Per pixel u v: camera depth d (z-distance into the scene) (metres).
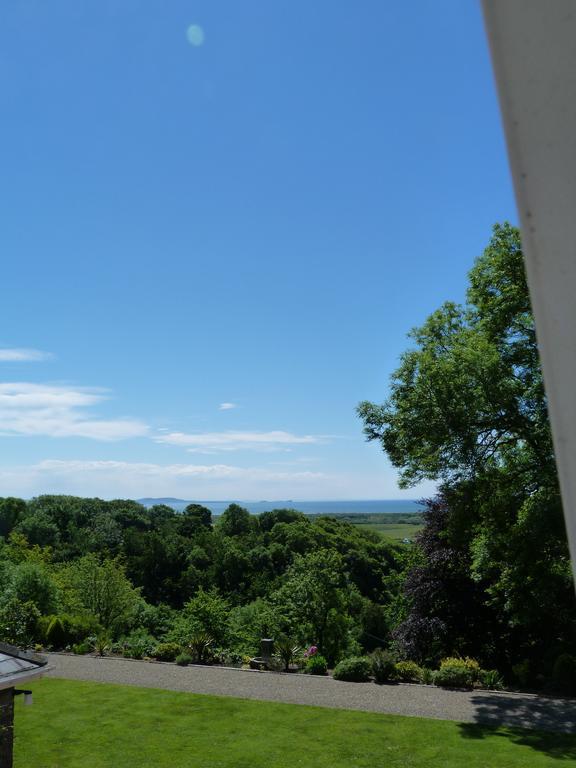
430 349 16.12
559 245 0.53
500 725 12.99
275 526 67.50
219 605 25.81
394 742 12.12
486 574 17.09
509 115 0.56
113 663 19.56
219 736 12.66
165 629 36.97
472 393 13.66
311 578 29.77
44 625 22.98
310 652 19.86
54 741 12.38
